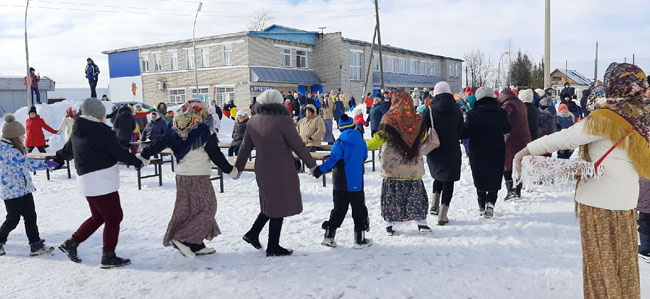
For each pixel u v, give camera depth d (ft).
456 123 16.74
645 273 12.07
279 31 128.67
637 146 8.11
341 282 12.13
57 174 34.04
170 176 32.09
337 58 122.93
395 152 15.38
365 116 75.87
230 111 83.76
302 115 61.52
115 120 32.22
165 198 24.35
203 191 13.84
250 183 28.32
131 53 123.54
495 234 15.84
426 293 11.31
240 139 34.12
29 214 14.83
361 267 13.20
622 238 8.32
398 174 15.53
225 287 12.03
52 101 102.47
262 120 13.71
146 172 34.45
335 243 15.23
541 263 13.05
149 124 30.71
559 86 209.67
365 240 15.06
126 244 16.03
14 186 14.37
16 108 86.99
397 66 154.30
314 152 27.96
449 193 17.06
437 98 16.72
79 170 13.21
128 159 13.38
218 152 13.79
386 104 34.65
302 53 120.78
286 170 13.80
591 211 8.54
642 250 13.11
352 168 14.52
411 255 14.11
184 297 11.51
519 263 13.12
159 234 17.29
